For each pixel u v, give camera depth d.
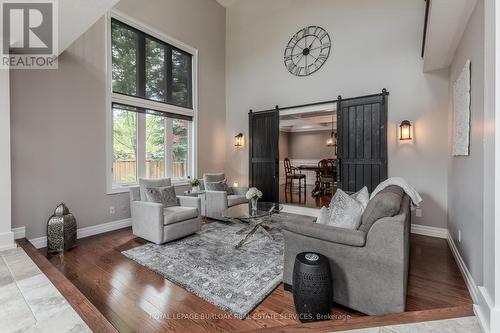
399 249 1.74
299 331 1.36
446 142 3.64
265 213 3.62
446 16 2.35
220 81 6.16
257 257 2.92
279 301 2.08
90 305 1.72
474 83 2.21
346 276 1.92
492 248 1.28
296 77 5.14
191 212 3.65
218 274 2.51
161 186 4.11
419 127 3.84
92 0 2.08
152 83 4.75
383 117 4.09
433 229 3.76
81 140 3.68
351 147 4.41
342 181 4.51
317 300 1.74
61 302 1.75
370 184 4.23
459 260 2.73
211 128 5.92
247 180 5.93
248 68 5.89
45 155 3.33
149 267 2.66
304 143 9.55
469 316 1.43
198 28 5.57
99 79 3.87
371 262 1.82
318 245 2.03
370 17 4.29
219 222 4.47
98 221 3.88
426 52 3.14
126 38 4.32
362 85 4.36
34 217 3.24
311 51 4.95
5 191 2.74
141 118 4.59
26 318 1.58
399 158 4.00
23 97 3.13
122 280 2.40
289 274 2.19
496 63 1.26
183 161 5.41
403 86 3.97
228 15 6.27
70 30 2.56
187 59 5.45
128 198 4.27
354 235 1.86
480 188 1.98
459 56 2.86
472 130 2.25
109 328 1.49
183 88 5.35
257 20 5.73
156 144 4.87
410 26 3.93
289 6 5.24
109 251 3.12
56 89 3.42
